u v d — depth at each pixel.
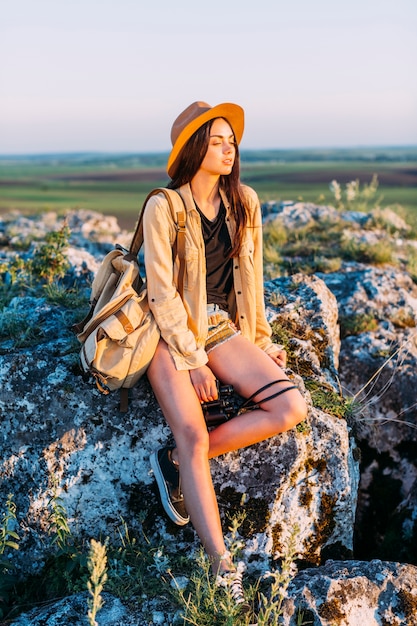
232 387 3.82
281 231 8.30
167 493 3.72
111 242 10.12
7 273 6.46
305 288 5.43
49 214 13.10
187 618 3.32
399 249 8.24
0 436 3.95
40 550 3.82
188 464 3.52
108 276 3.97
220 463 3.90
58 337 4.57
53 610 3.41
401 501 5.14
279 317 5.00
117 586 3.55
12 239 9.60
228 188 4.01
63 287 5.61
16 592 3.75
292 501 3.91
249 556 3.83
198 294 3.81
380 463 5.26
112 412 3.96
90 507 3.89
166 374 3.67
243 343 3.92
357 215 9.28
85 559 3.65
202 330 3.82
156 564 3.64
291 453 3.91
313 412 4.13
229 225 4.04
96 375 3.73
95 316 3.75
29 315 4.86
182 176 3.92
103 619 3.36
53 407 3.96
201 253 3.83
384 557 4.80
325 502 3.97
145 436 3.96
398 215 10.21
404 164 122.06
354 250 7.52
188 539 3.89
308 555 3.92
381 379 5.55
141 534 3.91
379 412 5.43
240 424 3.71
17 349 4.30
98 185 94.56
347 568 3.68
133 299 3.74
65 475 3.88
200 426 3.58
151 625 3.36
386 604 3.49
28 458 3.91
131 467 3.93
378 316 6.13
